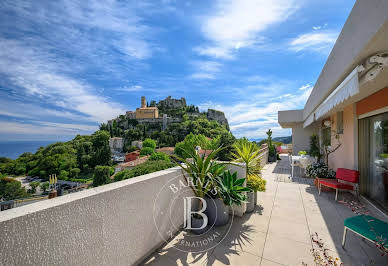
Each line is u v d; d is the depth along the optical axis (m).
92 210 1.34
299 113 9.38
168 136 74.31
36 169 48.47
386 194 3.15
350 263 1.85
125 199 1.63
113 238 1.51
